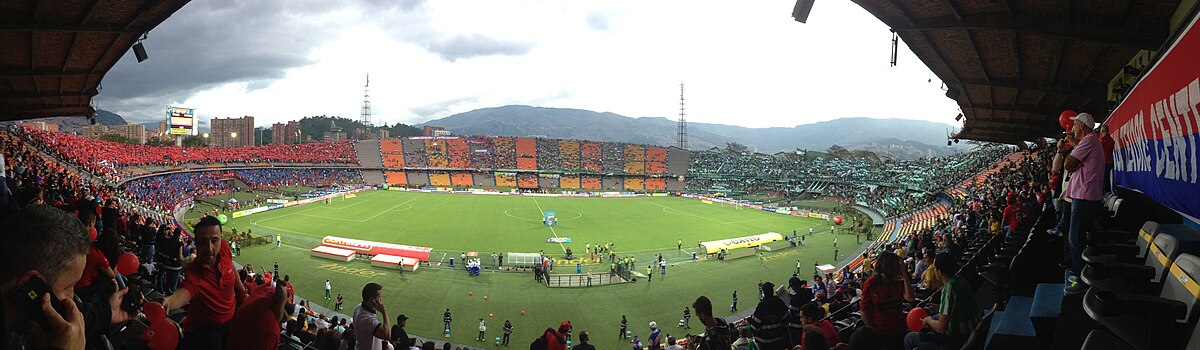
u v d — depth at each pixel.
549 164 136.50
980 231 17.80
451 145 139.00
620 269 41.75
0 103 31.17
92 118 37.28
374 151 131.62
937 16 16.02
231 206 71.75
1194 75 4.68
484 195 105.62
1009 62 20.48
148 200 59.06
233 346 4.59
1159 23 13.83
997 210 17.64
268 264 41.22
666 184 131.25
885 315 6.79
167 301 4.46
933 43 19.36
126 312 3.88
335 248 45.75
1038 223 9.27
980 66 21.56
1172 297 3.36
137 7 16.73
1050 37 15.58
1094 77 21.38
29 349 2.19
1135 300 3.02
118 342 3.99
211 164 99.50
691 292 37.00
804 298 9.23
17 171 21.22
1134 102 7.92
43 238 2.18
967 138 45.28
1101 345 3.17
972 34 17.70
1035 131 35.66
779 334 7.74
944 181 74.00
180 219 60.34
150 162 86.44
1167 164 5.76
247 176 101.75
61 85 27.73
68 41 19.91
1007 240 10.69
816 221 73.25
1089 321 4.30
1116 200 8.04
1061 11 14.51
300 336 14.48
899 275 6.95
